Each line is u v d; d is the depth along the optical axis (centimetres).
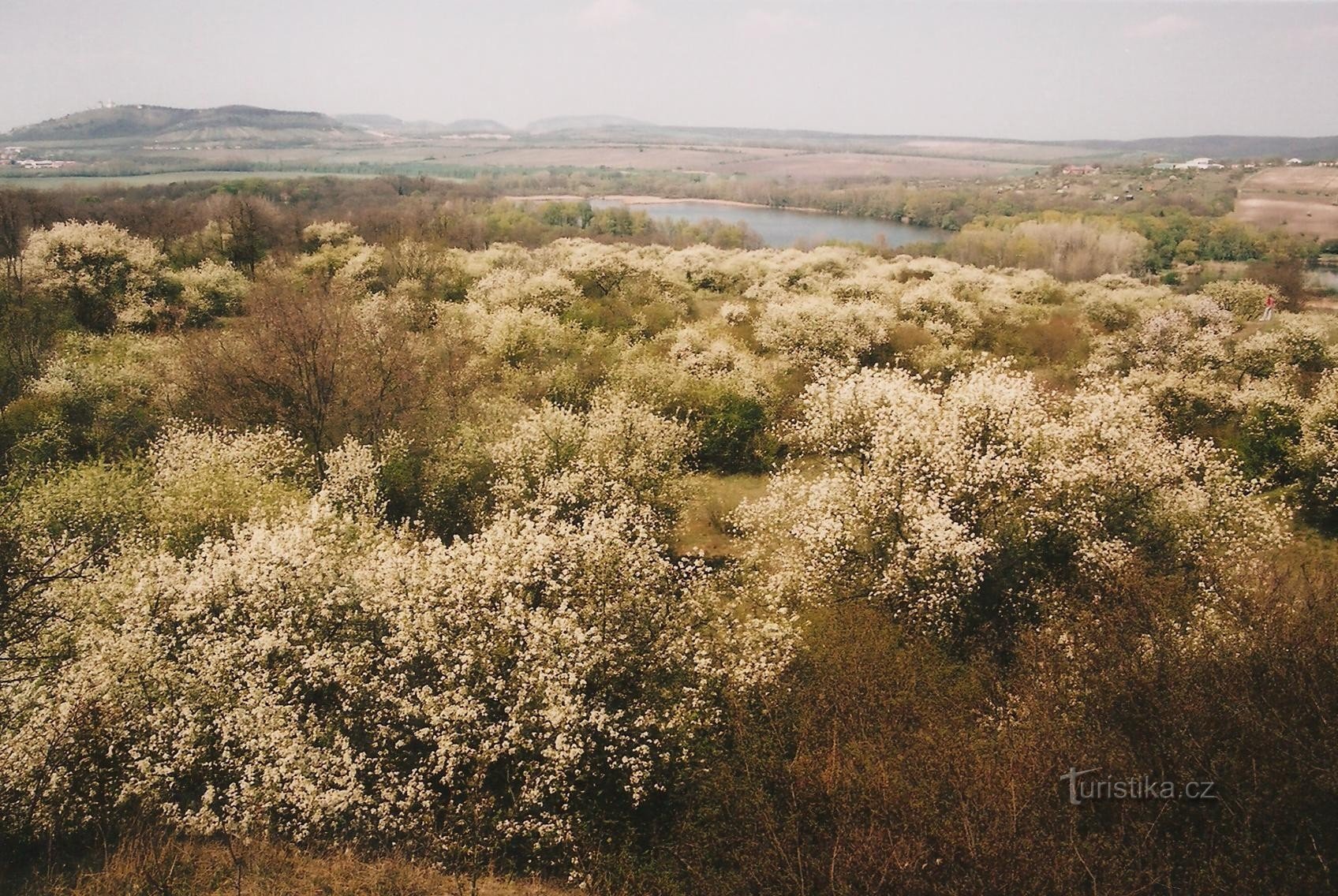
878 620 1468
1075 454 1698
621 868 1091
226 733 1112
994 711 1231
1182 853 877
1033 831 880
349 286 4425
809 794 1067
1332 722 902
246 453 2097
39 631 1220
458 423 2564
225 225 5622
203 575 1305
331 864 1059
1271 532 1667
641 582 1388
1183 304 4859
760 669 1307
